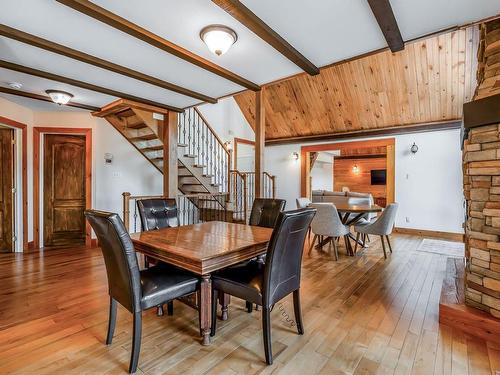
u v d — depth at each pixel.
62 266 3.79
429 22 2.15
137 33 2.22
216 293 2.15
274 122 7.63
